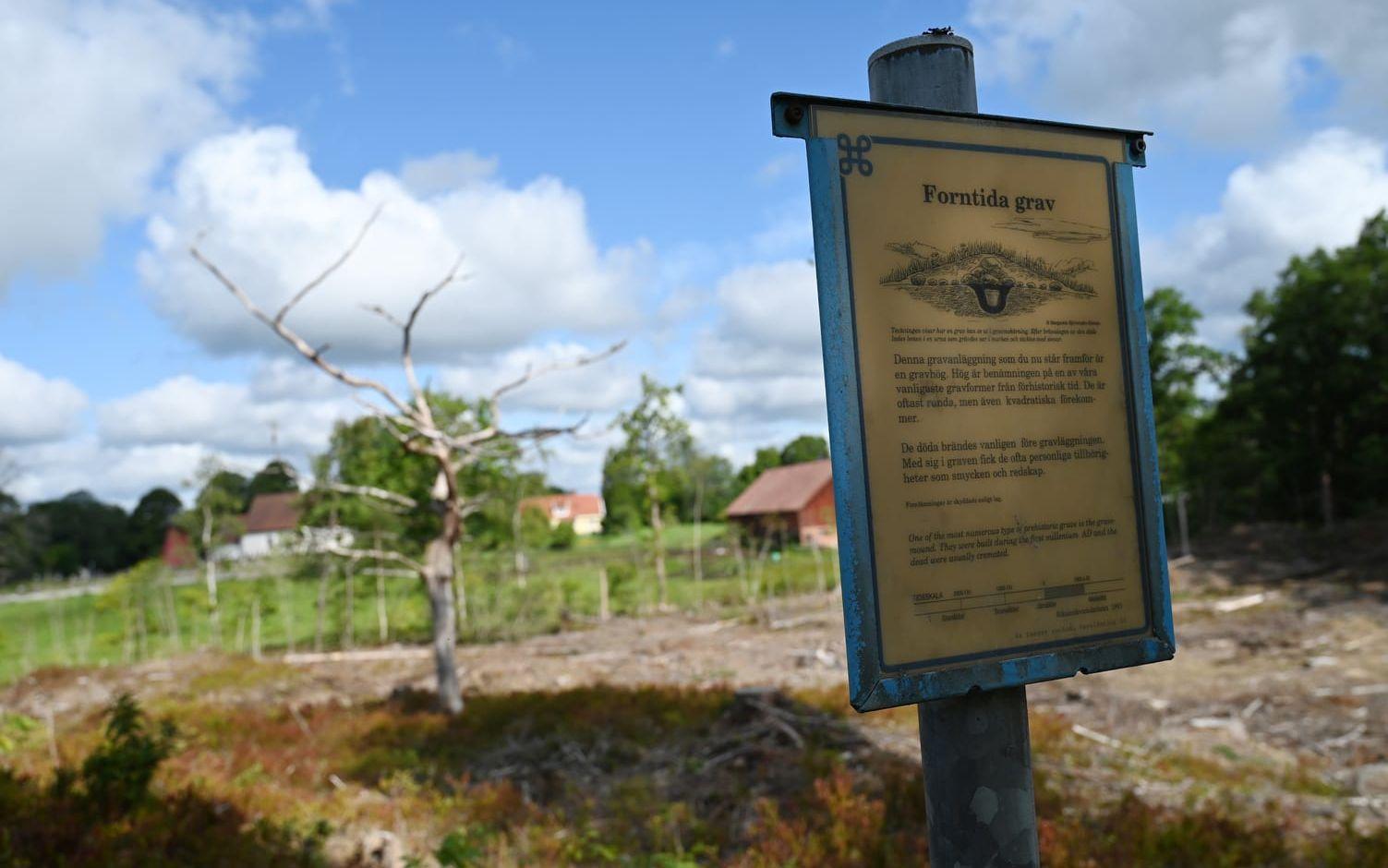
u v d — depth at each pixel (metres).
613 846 7.52
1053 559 2.52
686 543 56.25
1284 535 32.66
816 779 7.98
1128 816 6.98
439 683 13.66
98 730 12.23
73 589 46.91
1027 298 2.54
